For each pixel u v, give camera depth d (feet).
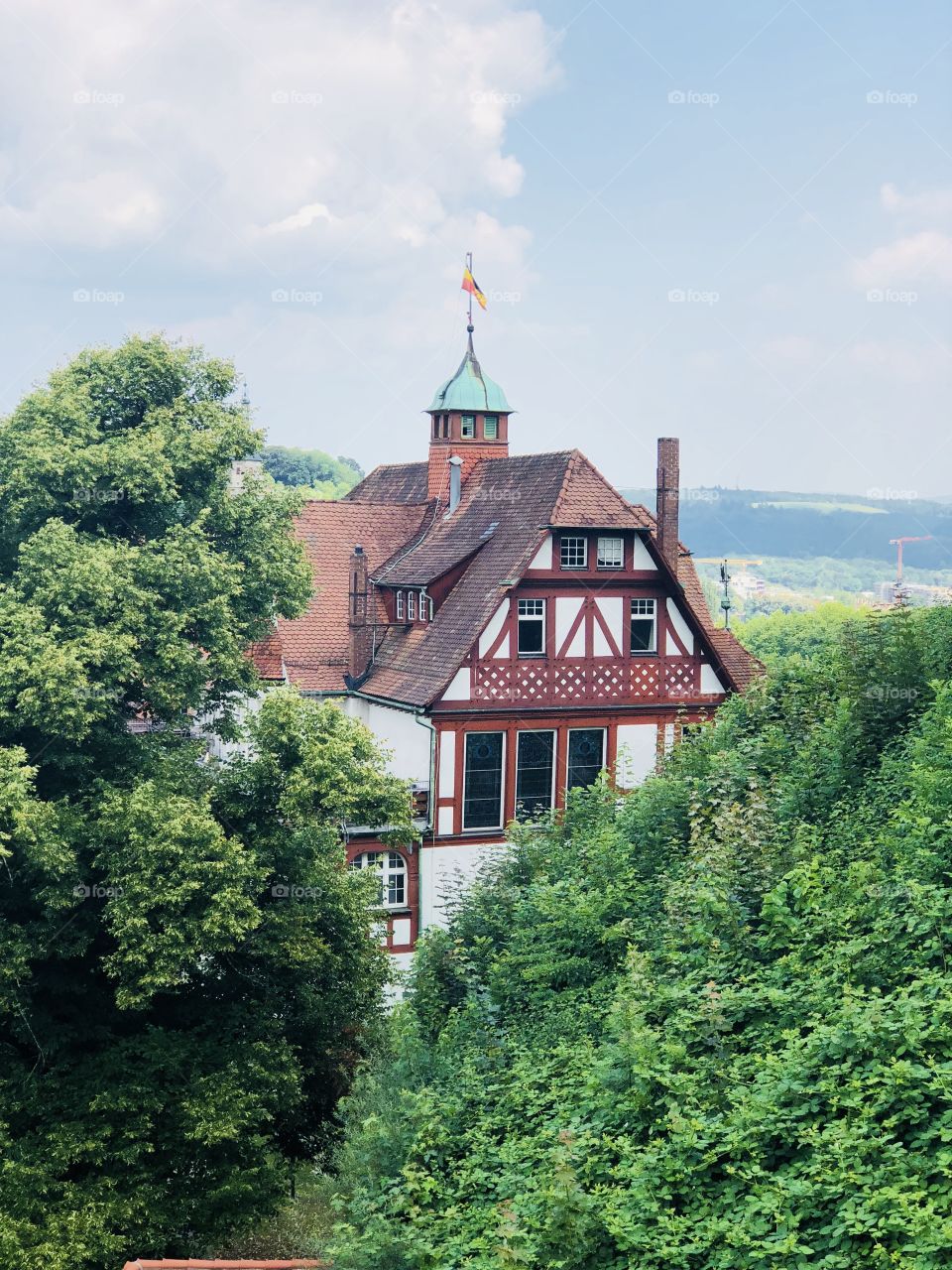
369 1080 52.26
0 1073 63.62
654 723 108.78
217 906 61.93
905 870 43.80
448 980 61.67
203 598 73.05
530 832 70.59
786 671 76.23
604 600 106.93
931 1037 35.32
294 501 82.84
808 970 41.88
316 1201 71.82
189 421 77.97
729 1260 32.24
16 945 61.05
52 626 65.31
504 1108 45.42
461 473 124.36
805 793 55.98
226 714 80.94
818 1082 35.86
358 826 98.94
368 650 116.57
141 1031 67.77
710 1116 37.70
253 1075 64.64
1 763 60.23
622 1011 43.24
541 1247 35.60
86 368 76.43
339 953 72.38
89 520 73.77
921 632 66.69
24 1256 54.29
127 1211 58.39
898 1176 31.65
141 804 62.64
